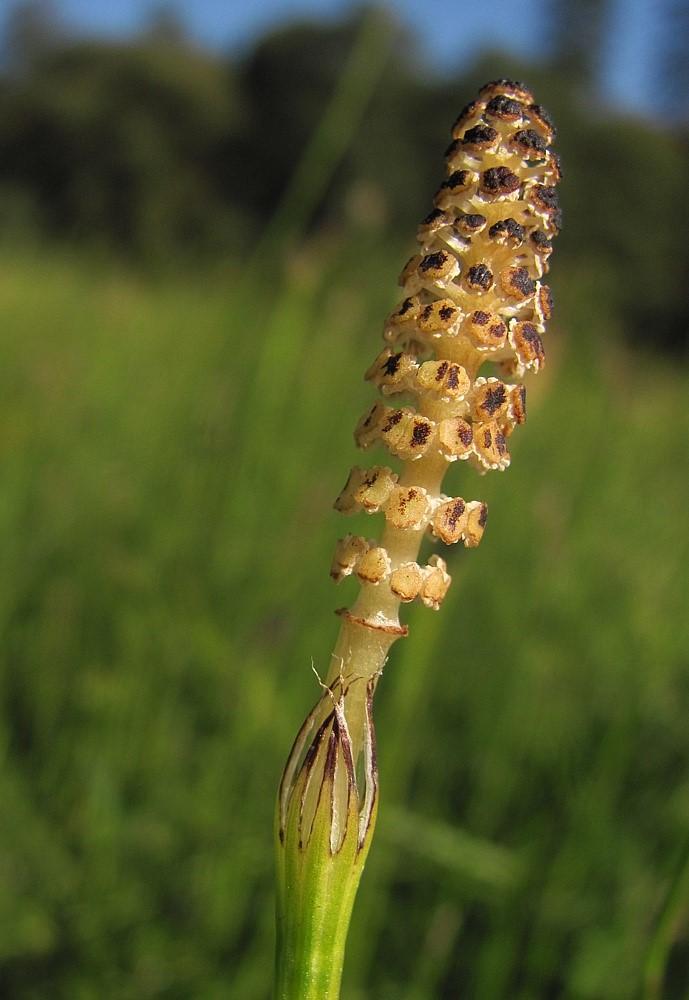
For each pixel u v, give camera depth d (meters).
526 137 0.07
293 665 0.21
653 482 0.37
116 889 0.17
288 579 0.24
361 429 0.08
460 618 0.23
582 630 0.24
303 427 0.30
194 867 0.18
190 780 0.20
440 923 0.17
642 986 0.10
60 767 0.19
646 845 0.18
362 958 0.16
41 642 0.22
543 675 0.22
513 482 0.30
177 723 0.21
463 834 0.17
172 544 0.25
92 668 0.21
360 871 0.08
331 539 0.25
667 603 0.26
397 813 0.16
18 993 0.16
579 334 0.46
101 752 0.19
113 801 0.18
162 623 0.22
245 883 0.18
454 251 0.08
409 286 0.08
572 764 0.20
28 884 0.17
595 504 0.31
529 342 0.08
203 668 0.21
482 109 0.08
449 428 0.07
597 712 0.21
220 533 0.25
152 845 0.18
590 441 0.36
